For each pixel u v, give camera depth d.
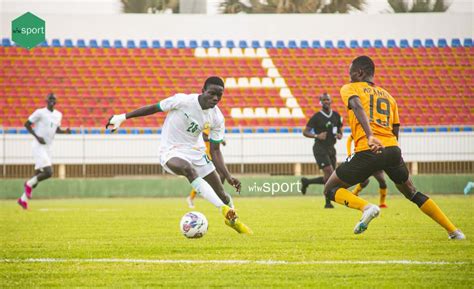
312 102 61.16
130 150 50.78
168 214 29.58
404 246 16.06
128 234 20.09
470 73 64.69
